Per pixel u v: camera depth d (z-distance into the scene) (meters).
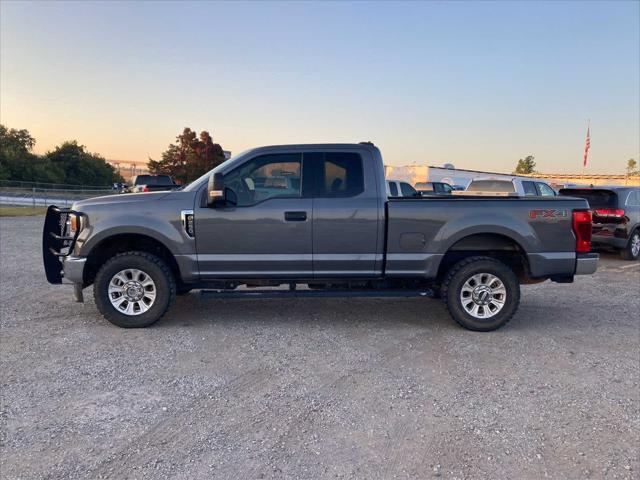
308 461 2.84
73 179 76.62
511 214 5.27
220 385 3.88
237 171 5.29
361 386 3.90
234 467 2.78
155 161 54.31
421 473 2.74
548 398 3.72
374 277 5.36
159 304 5.26
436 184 23.84
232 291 5.46
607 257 11.67
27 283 7.60
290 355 4.58
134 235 5.36
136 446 2.98
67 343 4.82
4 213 22.88
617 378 4.13
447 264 5.62
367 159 5.32
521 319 5.98
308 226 5.20
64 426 3.21
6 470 2.72
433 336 5.22
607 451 2.98
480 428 3.25
